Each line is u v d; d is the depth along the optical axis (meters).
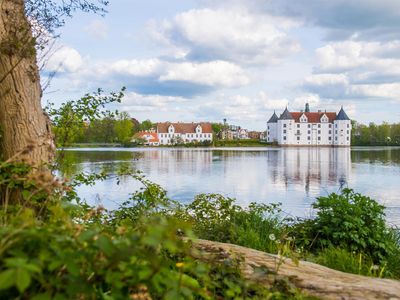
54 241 1.72
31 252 1.70
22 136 4.66
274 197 19.06
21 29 4.64
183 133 157.00
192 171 34.00
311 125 151.12
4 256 1.63
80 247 1.74
